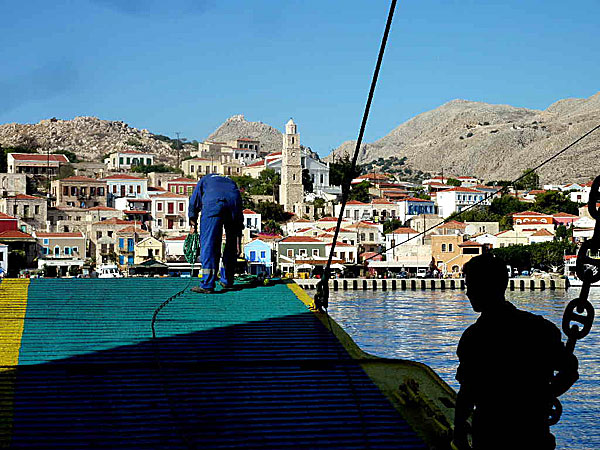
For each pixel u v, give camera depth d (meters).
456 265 132.50
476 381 8.91
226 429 19.97
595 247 8.42
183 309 31.33
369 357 25.59
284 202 181.62
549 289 116.19
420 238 141.12
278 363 24.72
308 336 27.69
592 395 36.03
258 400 21.88
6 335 27.11
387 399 22.12
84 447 18.75
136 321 29.31
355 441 19.31
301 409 21.31
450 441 18.77
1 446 18.66
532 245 128.88
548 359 8.80
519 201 186.25
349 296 104.56
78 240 131.00
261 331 28.20
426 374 24.36
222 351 25.75
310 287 115.12
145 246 127.19
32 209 143.50
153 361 24.62
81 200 165.50
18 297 32.97
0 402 21.20
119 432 19.64
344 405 21.64
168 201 159.25
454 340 58.38
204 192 35.72
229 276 35.97
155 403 21.44
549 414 8.95
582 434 29.30
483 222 149.50
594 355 48.03
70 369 23.72
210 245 34.66
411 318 74.94
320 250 131.00
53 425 19.89
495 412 8.84
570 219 156.75
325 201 184.12
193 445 18.97
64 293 33.94
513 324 8.87
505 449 8.77
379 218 169.38
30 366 23.69
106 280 37.41
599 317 73.00
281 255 129.62
